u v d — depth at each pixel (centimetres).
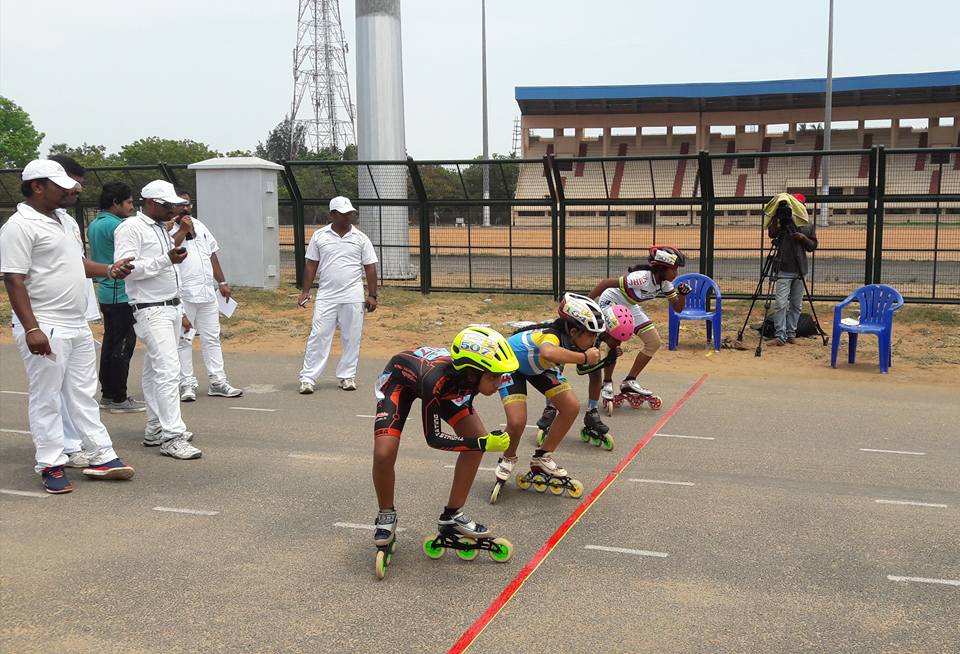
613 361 693
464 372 449
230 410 860
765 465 673
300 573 477
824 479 637
